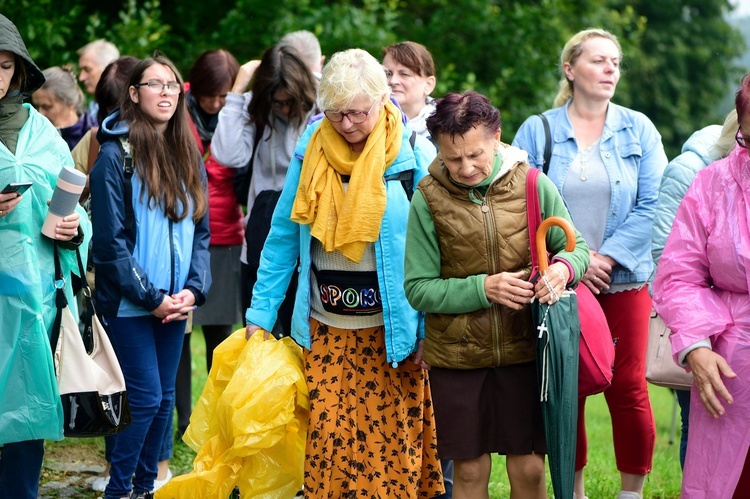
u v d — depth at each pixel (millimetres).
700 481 7113
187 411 12742
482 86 30672
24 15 24953
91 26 26406
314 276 8680
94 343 8758
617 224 9938
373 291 8477
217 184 12539
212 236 12539
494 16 31125
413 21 32781
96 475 11336
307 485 8633
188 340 12727
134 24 25219
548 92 30500
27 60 8445
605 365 7867
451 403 7852
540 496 7938
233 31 27859
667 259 7328
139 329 9617
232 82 12914
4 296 8328
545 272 7359
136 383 9617
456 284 7602
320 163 8398
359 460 8641
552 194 7738
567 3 32719
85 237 8852
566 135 10078
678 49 50781
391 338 8383
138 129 9641
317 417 8578
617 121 10062
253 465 8883
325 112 8180
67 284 8859
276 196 11016
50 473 11289
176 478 8906
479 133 7324
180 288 9914
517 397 7805
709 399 6910
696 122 52781
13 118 8609
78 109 13867
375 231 8188
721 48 52969
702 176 7305
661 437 16250
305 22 27234
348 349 8609
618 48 10094
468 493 7965
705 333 6973
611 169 9930
